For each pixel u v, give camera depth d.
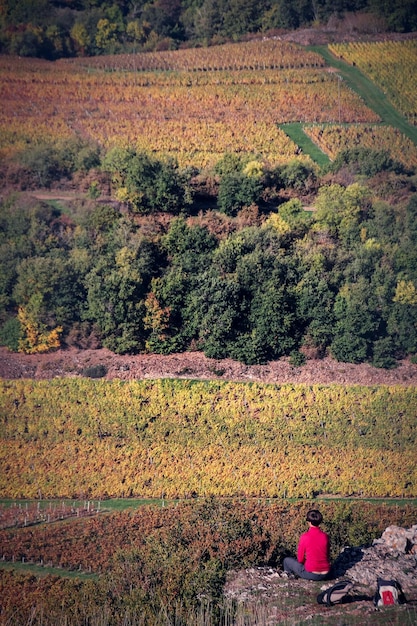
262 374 90.75
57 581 48.91
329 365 92.62
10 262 101.44
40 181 117.31
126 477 72.19
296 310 95.50
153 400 84.56
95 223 108.69
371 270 100.62
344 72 137.62
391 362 93.06
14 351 95.44
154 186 112.75
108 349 95.62
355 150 121.00
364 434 80.00
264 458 75.81
